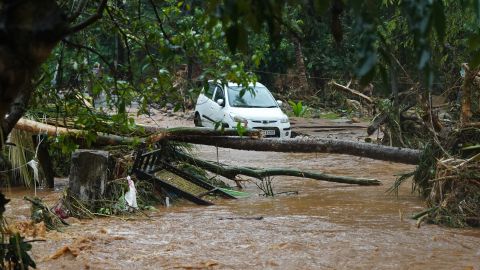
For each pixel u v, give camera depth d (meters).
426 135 16.14
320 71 35.72
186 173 12.74
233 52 2.81
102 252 8.37
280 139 13.33
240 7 2.64
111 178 11.20
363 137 22.38
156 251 8.47
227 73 6.09
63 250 8.20
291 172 13.55
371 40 2.39
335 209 11.50
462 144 11.33
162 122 25.09
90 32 6.26
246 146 13.26
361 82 2.40
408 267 7.81
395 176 14.09
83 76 6.36
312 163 17.56
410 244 8.91
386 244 8.88
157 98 6.28
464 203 10.05
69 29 3.14
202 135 13.02
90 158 10.68
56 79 6.27
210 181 13.39
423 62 2.35
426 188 12.15
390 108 16.84
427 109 12.88
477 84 11.95
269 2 2.76
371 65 2.37
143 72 6.06
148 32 6.09
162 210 11.38
